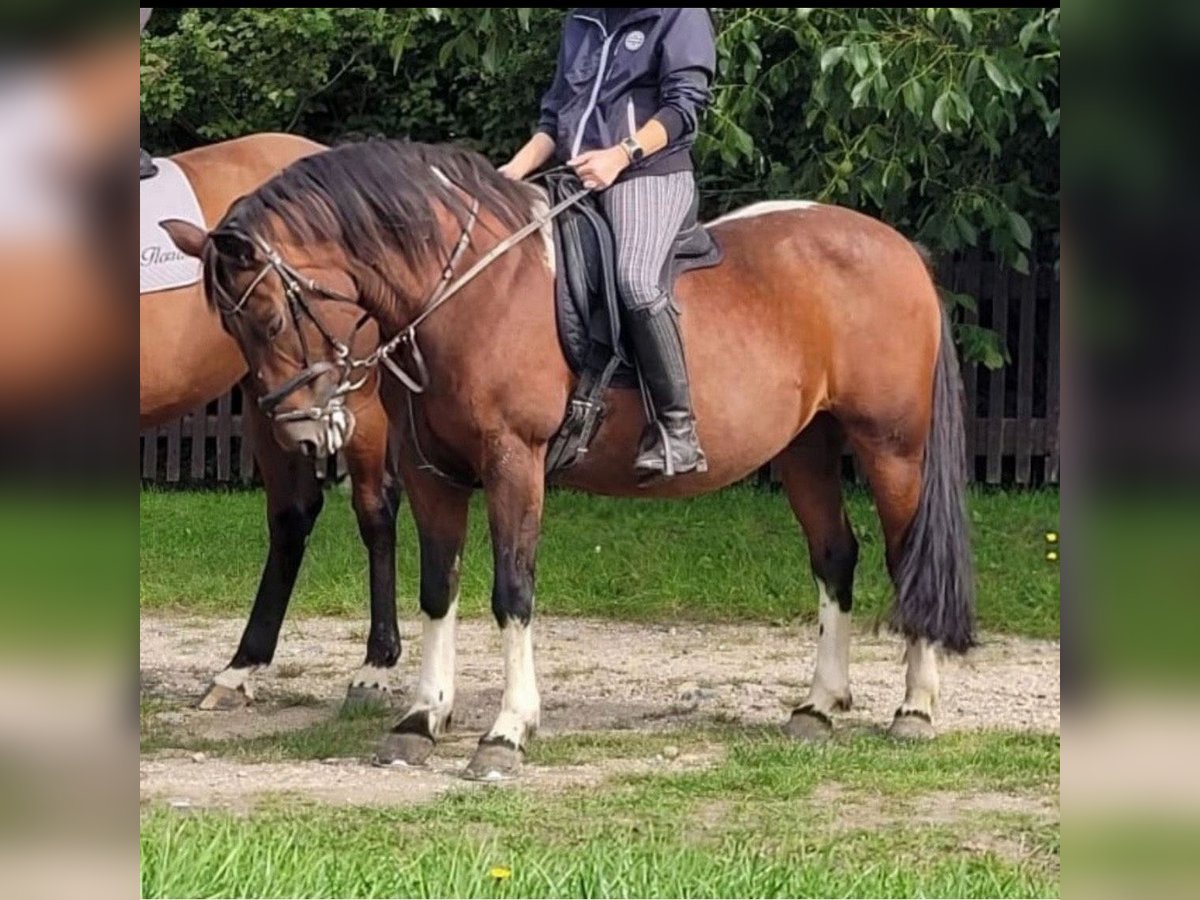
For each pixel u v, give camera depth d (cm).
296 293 555
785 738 664
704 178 1173
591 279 595
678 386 596
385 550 721
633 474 620
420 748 619
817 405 651
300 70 1367
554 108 627
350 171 567
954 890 450
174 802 551
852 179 1050
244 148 727
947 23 977
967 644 666
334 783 588
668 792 577
